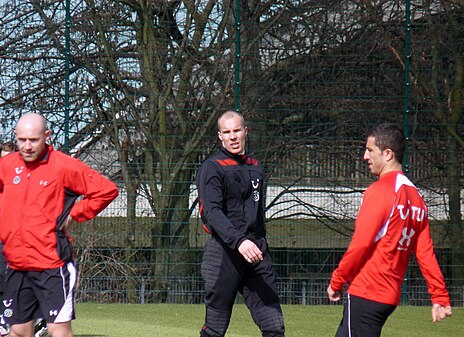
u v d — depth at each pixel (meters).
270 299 19.88
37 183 18.16
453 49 42.12
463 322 35.72
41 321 24.02
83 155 41.69
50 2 43.19
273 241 41.94
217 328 19.95
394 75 42.16
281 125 41.97
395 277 16.16
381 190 16.14
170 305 40.25
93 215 18.47
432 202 41.91
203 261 20.11
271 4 42.22
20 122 18.11
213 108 42.03
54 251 18.09
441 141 41.88
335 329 33.09
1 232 18.23
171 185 41.44
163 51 42.22
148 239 41.31
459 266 41.59
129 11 42.41
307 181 41.97
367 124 41.97
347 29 42.34
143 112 41.88
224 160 19.94
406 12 41.84
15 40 43.22
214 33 42.38
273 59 42.03
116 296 41.34
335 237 41.84
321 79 42.12
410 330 33.19
